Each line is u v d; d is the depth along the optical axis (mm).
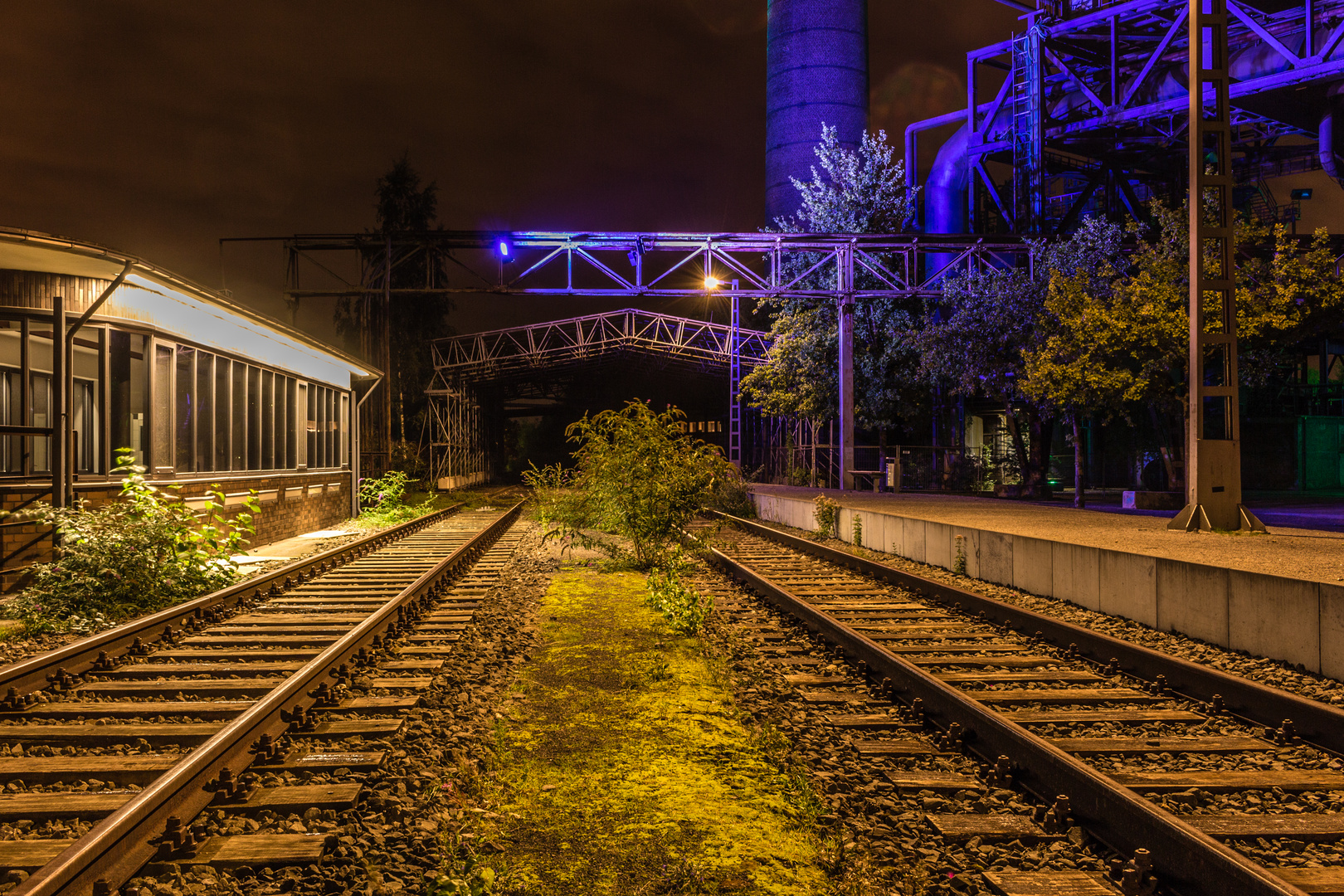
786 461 42281
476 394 64875
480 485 64438
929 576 12008
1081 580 9672
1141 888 3137
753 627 8047
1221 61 12391
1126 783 4207
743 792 4152
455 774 4289
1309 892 3146
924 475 32906
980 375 24953
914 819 3766
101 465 11445
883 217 32312
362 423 29438
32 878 2830
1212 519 12094
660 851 3504
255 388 16391
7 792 4172
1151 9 26953
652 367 62500
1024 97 31031
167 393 12891
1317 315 17531
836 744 4789
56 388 10344
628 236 26547
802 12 44500
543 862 3416
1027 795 4039
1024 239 27672
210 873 3250
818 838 3643
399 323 43562
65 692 5859
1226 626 7586
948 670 6676
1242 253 19781
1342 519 15969
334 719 5180
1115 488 33094
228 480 14906
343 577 11719
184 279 11922
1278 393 33500
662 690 5922
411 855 3400
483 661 6719
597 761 4574
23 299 10945
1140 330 18188
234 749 4316
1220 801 4031
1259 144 32750
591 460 13211
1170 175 33094
